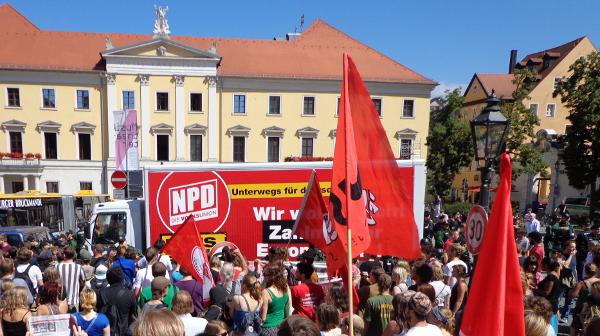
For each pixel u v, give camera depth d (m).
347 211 3.93
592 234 11.33
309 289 5.66
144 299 5.75
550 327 4.27
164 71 36.38
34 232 14.46
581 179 26.98
